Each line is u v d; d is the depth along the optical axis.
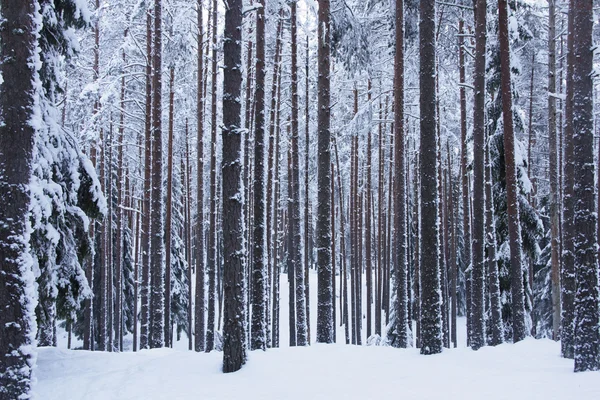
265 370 9.23
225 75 10.09
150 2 17.31
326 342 13.34
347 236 46.09
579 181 8.77
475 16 15.66
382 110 24.72
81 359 10.54
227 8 10.19
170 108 19.17
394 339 21.77
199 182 18.80
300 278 16.20
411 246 27.64
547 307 24.84
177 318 29.38
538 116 30.22
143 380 8.83
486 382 7.63
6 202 7.14
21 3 7.43
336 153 26.33
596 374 7.75
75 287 10.75
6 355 6.92
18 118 7.30
